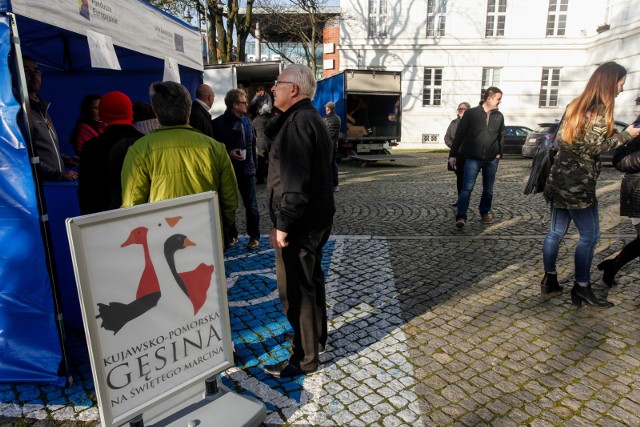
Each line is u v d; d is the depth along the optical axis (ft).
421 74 76.59
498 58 75.36
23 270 7.91
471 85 76.43
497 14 74.74
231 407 7.48
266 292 12.91
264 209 25.14
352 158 49.44
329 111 28.63
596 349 9.53
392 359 9.33
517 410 7.68
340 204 25.90
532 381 8.48
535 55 74.79
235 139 15.72
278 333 10.50
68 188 9.80
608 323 10.63
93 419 7.59
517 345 9.78
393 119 49.96
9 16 7.15
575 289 11.58
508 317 11.08
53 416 7.66
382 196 28.22
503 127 19.03
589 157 10.48
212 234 7.30
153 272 6.59
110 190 8.98
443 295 12.48
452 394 8.15
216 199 7.28
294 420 7.55
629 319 10.80
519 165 46.39
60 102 19.61
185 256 6.97
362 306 11.89
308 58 76.59
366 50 76.28
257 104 33.22
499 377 8.63
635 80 58.49
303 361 8.64
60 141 19.81
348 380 8.64
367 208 24.58
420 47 75.56
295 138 7.45
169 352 6.87
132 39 12.81
